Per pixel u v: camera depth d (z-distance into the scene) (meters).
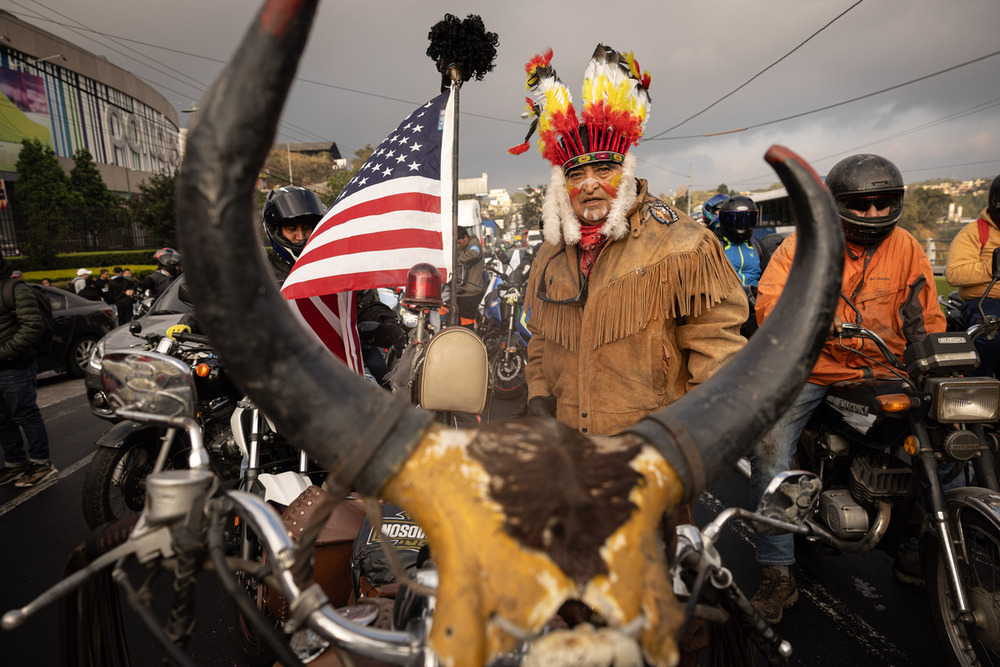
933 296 2.88
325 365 0.84
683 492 0.90
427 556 1.39
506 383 7.26
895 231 2.90
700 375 1.83
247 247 0.74
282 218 3.25
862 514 2.79
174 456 3.78
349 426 0.83
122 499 3.89
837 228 0.97
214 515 1.04
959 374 2.49
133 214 38.84
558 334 2.14
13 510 4.39
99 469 3.56
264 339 0.77
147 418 1.15
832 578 3.27
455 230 2.34
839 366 2.85
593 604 0.76
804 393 2.89
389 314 3.56
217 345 0.77
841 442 2.90
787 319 0.98
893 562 3.40
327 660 1.30
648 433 0.92
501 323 7.58
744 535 3.77
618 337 1.91
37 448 4.92
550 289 2.16
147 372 1.15
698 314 1.84
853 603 3.04
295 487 2.42
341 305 3.06
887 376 2.84
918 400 2.45
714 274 1.83
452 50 2.42
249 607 0.95
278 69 0.70
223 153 0.70
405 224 2.78
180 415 1.15
